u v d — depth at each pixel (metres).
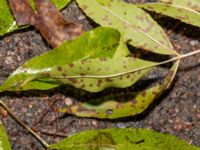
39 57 0.31
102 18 0.32
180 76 0.36
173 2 0.32
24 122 0.35
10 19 0.33
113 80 0.31
